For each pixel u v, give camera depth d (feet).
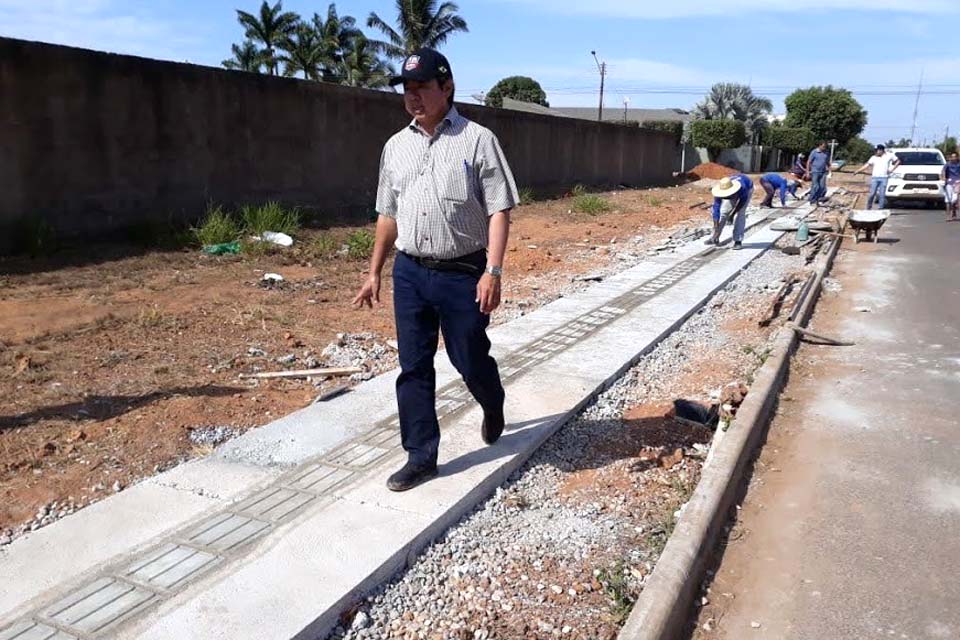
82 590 9.67
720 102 178.70
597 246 41.32
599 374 18.51
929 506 13.05
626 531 11.96
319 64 162.91
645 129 100.12
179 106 35.70
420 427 12.33
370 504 11.84
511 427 14.99
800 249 39.78
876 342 23.40
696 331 24.04
